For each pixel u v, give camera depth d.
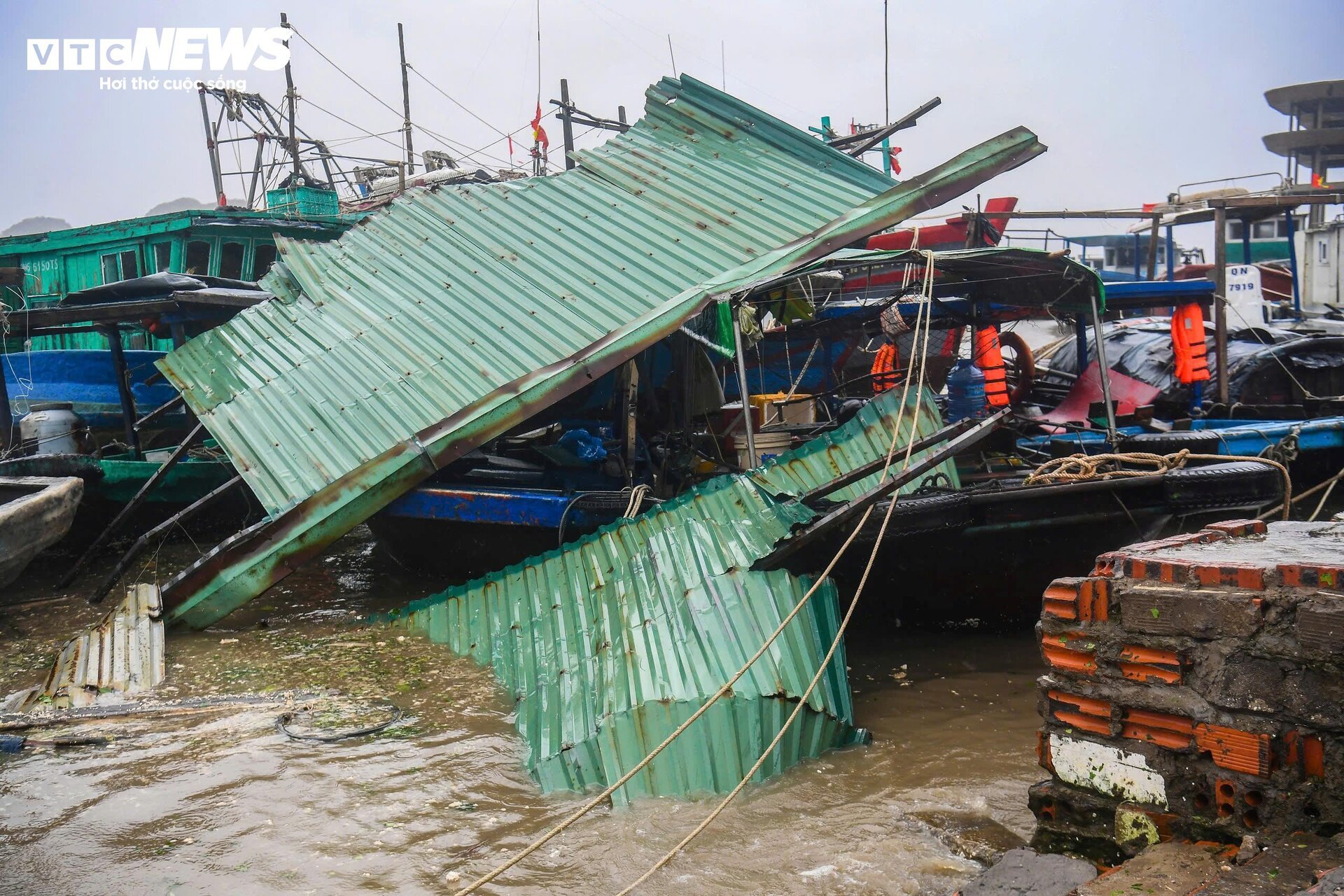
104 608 10.72
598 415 13.30
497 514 10.50
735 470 11.51
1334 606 3.55
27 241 18.80
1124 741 4.19
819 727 6.36
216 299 12.63
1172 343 14.64
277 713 7.31
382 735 6.91
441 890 4.91
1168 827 4.03
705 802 5.72
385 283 12.04
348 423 10.31
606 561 8.10
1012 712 7.14
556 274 11.47
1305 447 13.02
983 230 16.42
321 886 4.97
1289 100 28.28
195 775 6.27
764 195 12.04
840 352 18.31
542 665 7.60
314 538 9.59
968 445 7.68
